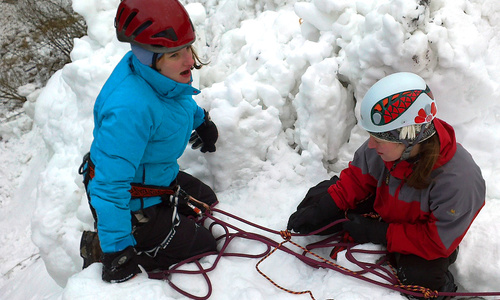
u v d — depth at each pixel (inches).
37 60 235.9
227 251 80.5
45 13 227.6
